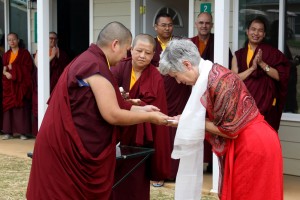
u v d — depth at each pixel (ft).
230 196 9.77
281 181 9.77
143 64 13.44
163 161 12.96
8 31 31.07
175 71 9.76
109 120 9.88
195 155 10.09
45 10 21.54
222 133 9.64
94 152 9.95
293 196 17.39
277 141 9.84
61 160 9.83
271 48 18.31
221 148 9.93
